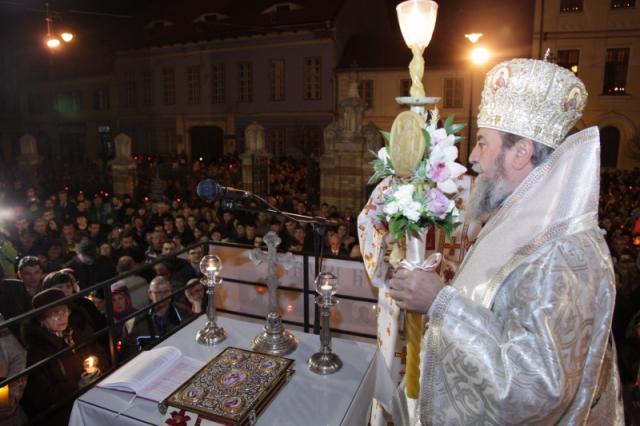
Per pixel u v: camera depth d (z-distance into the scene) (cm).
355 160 1175
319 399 180
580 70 1978
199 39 2612
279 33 2438
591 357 123
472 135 2111
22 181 1684
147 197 1307
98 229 817
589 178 127
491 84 144
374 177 162
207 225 833
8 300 410
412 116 148
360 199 1191
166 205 958
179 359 204
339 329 360
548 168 133
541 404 108
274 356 200
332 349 216
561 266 118
